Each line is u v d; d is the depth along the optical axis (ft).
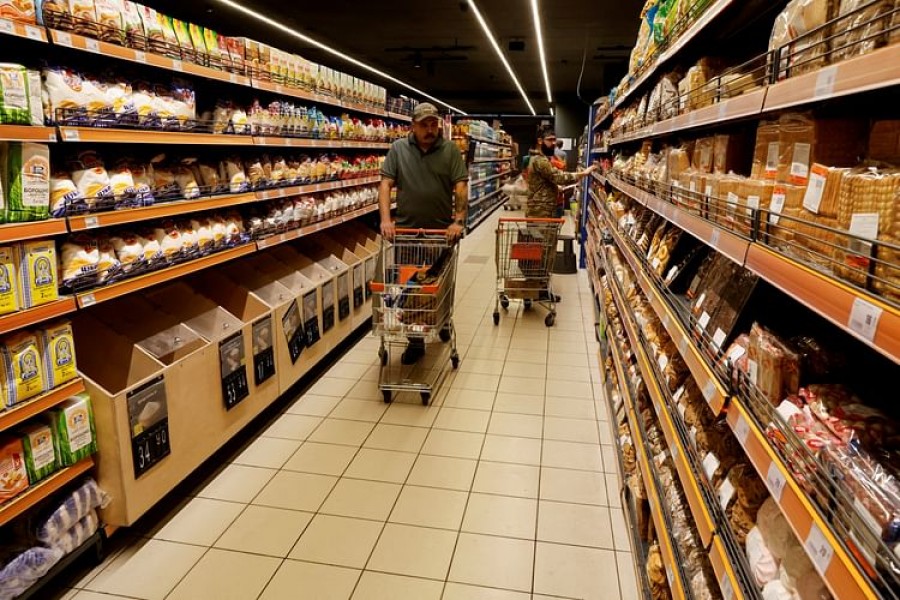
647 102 10.60
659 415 6.37
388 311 12.41
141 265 8.11
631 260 9.66
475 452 10.20
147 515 8.39
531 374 13.76
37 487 6.32
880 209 2.67
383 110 19.48
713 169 6.17
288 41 47.06
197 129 9.43
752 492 4.14
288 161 13.04
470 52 49.34
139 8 7.95
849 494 2.74
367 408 11.86
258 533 8.03
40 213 6.23
